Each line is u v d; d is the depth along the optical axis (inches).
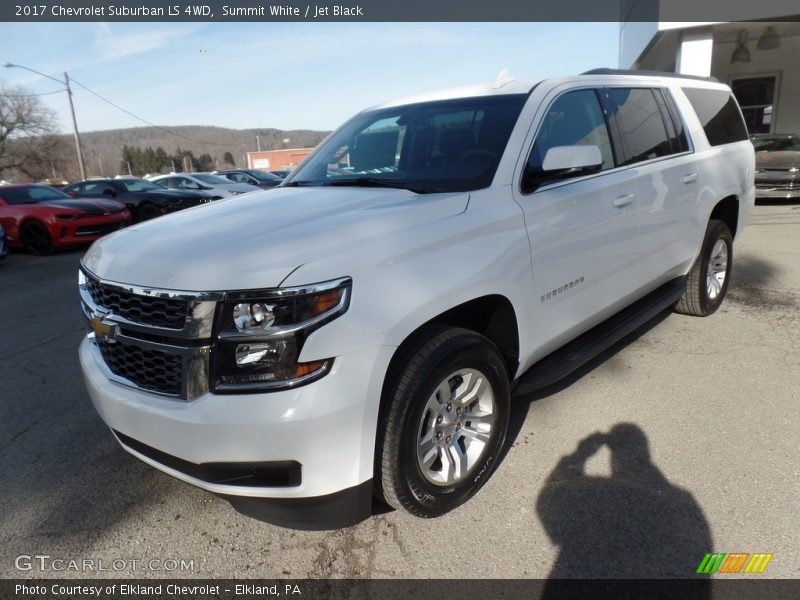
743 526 94.4
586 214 122.1
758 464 110.8
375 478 90.7
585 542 93.2
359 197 111.1
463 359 95.3
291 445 78.7
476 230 99.5
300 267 80.0
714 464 111.7
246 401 78.5
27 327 232.2
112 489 115.0
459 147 119.8
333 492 83.3
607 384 148.1
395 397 87.5
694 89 180.4
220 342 79.0
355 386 80.7
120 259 93.6
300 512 84.5
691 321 191.8
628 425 127.4
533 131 117.5
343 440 81.3
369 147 136.7
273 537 99.6
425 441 94.5
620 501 102.5
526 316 109.2
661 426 126.4
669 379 149.3
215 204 124.8
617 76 148.6
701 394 140.3
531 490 107.1
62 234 418.9
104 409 92.6
